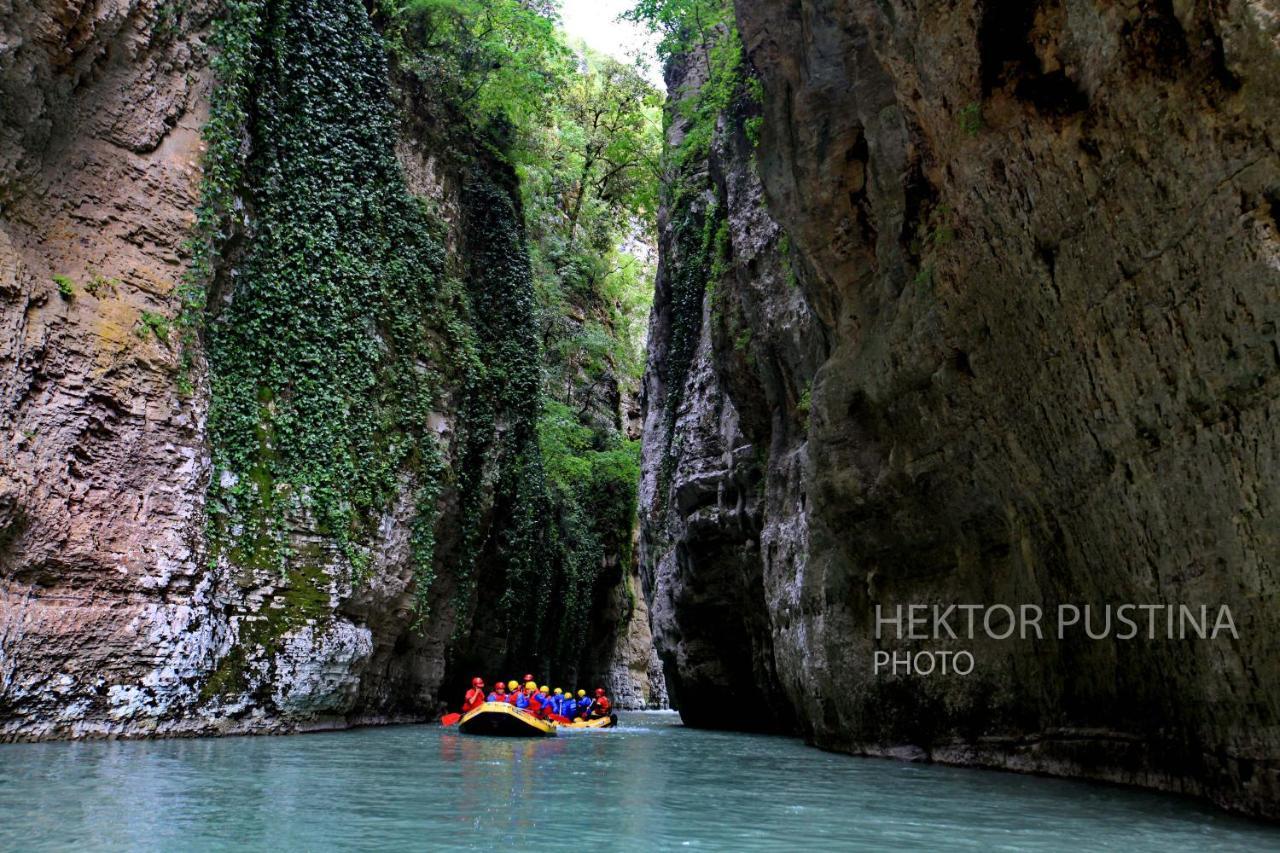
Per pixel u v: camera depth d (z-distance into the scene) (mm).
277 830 6266
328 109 18328
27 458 11984
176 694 13359
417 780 9484
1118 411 8195
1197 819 7223
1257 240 6320
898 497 12836
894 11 9844
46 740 11805
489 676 26969
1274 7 5891
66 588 12344
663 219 30406
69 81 13375
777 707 21859
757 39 14539
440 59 23969
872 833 6680
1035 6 8328
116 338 13367
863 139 13312
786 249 17625
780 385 18938
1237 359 6656
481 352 24453
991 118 8922
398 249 20109
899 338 11789
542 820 7020
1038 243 8828
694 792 9086
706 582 24094
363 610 17531
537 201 38188
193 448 14258
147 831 6117
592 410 41281
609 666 40719
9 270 12047
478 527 23422
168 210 14562
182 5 15133
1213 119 6531
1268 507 6570
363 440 17781
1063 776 10305
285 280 16672
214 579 14336
